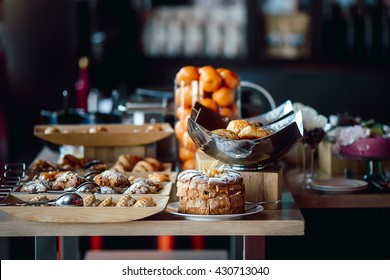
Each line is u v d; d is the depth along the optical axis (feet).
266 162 9.68
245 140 9.38
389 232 12.88
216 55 23.17
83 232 8.91
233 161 9.64
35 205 9.20
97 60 20.74
